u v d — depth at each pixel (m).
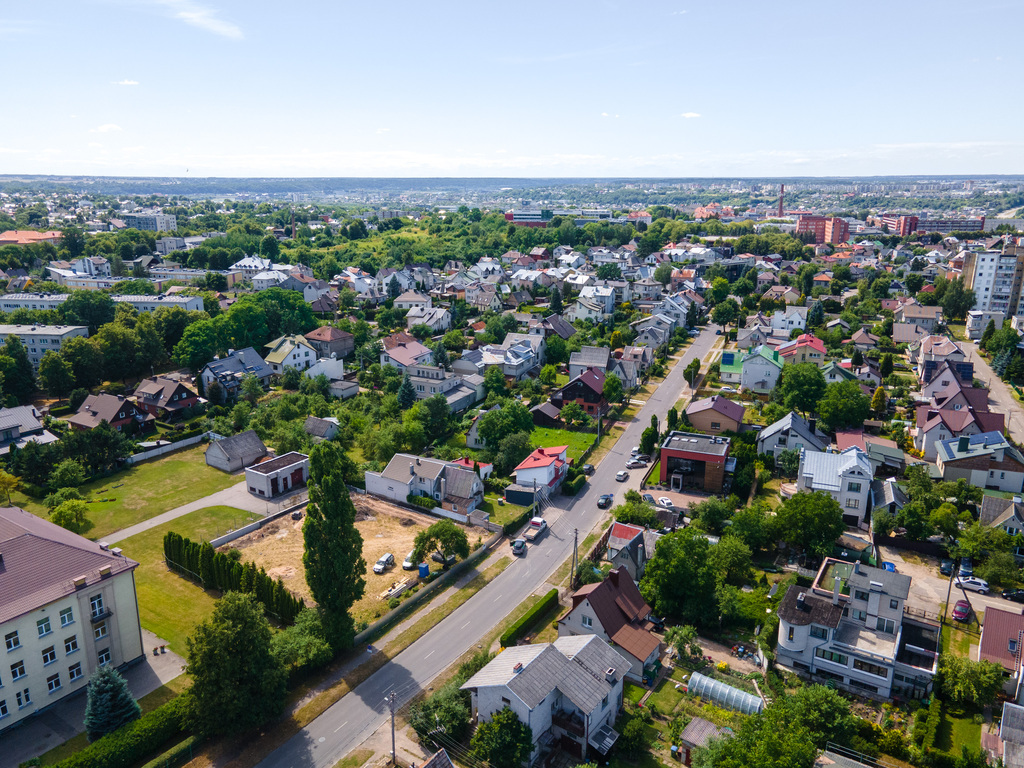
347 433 110.12
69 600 55.34
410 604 68.88
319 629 60.16
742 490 91.56
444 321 180.62
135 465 102.50
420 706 53.06
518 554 78.31
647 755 50.97
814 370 119.75
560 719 50.69
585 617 61.12
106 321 157.12
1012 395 132.12
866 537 80.88
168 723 50.84
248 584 66.56
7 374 121.75
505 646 61.41
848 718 50.47
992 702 54.91
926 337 153.00
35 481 93.00
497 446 102.56
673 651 62.91
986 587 71.12
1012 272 188.12
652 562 67.19
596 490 94.31
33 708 53.78
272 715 52.91
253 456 103.62
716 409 106.19
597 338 168.25
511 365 138.00
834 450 97.44
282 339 152.00
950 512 79.44
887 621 59.19
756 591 69.81
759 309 197.62
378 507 90.00
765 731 44.09
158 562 76.00
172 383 122.88
